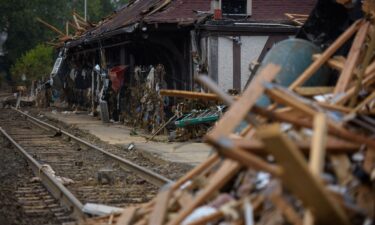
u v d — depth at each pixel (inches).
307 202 185.2
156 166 605.6
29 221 367.6
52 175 504.4
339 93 303.4
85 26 1713.8
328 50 346.6
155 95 925.2
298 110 247.0
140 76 1046.4
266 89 247.4
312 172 183.3
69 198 400.5
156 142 802.2
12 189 479.2
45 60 2645.2
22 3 3260.3
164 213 246.1
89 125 1155.3
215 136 205.3
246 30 917.2
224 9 946.7
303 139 232.1
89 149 747.4
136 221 271.0
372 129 249.4
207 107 810.8
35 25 3257.9
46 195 457.1
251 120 234.7
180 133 799.7
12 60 3289.9
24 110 1713.8
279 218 204.1
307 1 991.0
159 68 930.7
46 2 3341.5
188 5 956.0
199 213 237.1
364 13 362.6
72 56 1721.2
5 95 2679.6
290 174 179.5
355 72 322.7
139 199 430.6
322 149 200.8
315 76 367.6
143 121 992.9
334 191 205.8
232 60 916.6
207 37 912.9
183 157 643.5
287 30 923.4
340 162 223.1
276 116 237.6
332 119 247.9
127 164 578.2
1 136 972.6
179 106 834.8
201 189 261.4
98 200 425.1
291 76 365.7
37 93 1931.6
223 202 241.0
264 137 176.7
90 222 299.6
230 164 245.3
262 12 967.0
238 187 247.3
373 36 314.0
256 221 219.5
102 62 1264.8
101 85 1334.9
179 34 949.8
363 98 302.8
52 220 369.7
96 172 566.6
